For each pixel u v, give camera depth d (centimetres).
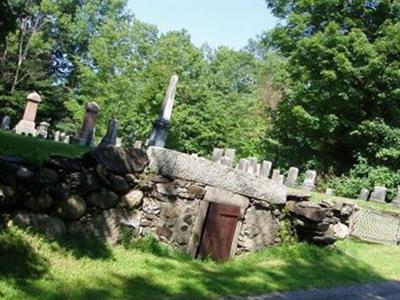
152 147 898
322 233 1155
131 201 859
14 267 632
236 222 1011
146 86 3781
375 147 2683
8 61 4619
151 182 888
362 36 2608
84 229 800
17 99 4384
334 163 2944
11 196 719
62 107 4709
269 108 3600
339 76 2698
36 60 4753
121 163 851
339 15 2861
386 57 2633
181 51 3791
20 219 726
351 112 2862
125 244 841
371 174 2555
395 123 2766
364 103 2842
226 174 981
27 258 665
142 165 880
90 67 5150
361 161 2697
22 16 1090
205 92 3681
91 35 5288
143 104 3738
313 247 1137
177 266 835
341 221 1430
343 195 2536
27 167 748
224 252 988
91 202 812
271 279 871
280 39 2992
